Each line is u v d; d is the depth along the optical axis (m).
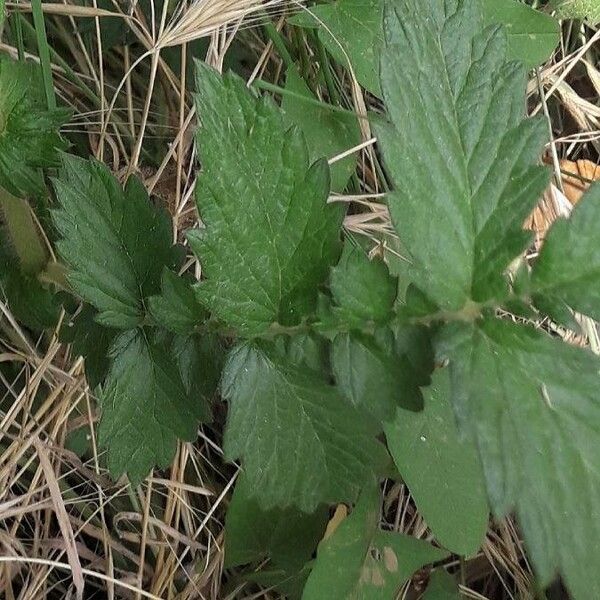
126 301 0.15
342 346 0.12
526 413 0.11
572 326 0.11
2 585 0.20
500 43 0.12
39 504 0.20
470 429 0.10
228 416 0.14
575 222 0.11
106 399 0.15
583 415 0.11
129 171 0.21
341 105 0.23
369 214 0.22
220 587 0.21
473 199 0.12
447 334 0.11
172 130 0.23
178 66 0.23
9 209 0.17
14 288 0.19
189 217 0.22
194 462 0.21
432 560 0.20
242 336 0.13
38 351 0.22
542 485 0.10
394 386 0.12
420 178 0.11
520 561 0.22
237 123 0.13
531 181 0.12
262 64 0.23
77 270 0.15
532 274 0.11
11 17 0.21
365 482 0.15
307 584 0.18
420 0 0.12
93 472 0.21
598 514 0.10
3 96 0.15
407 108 0.12
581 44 0.25
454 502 0.18
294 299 0.13
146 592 0.20
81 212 0.15
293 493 0.15
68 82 0.23
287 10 0.22
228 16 0.21
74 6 0.21
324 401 0.15
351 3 0.21
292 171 0.13
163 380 0.15
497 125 0.12
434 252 0.11
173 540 0.21
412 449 0.18
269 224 0.13
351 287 0.12
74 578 0.19
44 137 0.15
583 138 0.25
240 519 0.20
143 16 0.23
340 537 0.18
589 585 0.10
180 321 0.14
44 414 0.21
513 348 0.11
